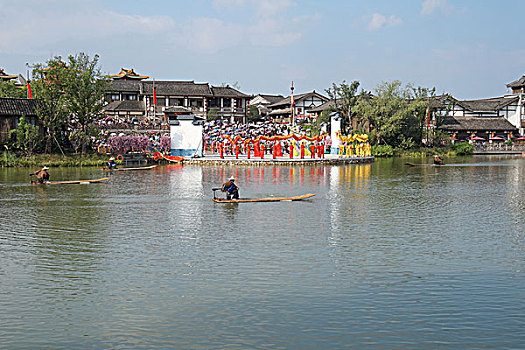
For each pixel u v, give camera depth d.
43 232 19.83
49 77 63.81
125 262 15.47
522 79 126.81
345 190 34.00
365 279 13.84
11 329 10.65
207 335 10.38
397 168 56.06
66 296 12.52
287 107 127.81
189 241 18.25
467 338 10.25
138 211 24.86
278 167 56.25
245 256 16.17
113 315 11.38
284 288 13.09
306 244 17.83
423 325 10.86
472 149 95.69
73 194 31.39
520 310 11.67
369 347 9.87
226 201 27.80
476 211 25.20
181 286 13.24
